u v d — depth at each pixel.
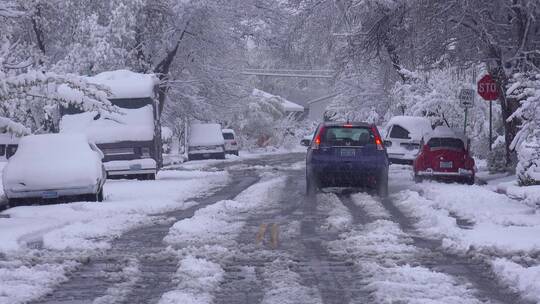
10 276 21.86
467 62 57.38
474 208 37.19
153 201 43.47
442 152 53.56
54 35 90.88
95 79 65.25
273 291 19.97
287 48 84.00
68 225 33.25
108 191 51.09
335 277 22.08
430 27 54.88
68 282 21.64
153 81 66.31
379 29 67.75
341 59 74.56
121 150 62.12
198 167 85.81
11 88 38.22
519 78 42.41
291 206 40.81
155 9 101.50
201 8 101.56
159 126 71.00
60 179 42.16
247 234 30.48
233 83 116.12
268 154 142.00
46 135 45.25
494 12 51.91
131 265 23.92
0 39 55.78
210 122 125.94
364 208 39.31
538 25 51.88
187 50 108.62
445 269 23.09
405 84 85.25
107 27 91.31
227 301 19.19
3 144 86.81
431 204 39.09
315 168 45.97
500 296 19.61
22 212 38.16
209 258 24.70
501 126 88.50
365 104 109.19
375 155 45.94
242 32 111.38
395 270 22.31
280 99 189.88
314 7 80.12
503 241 27.25
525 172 45.59
